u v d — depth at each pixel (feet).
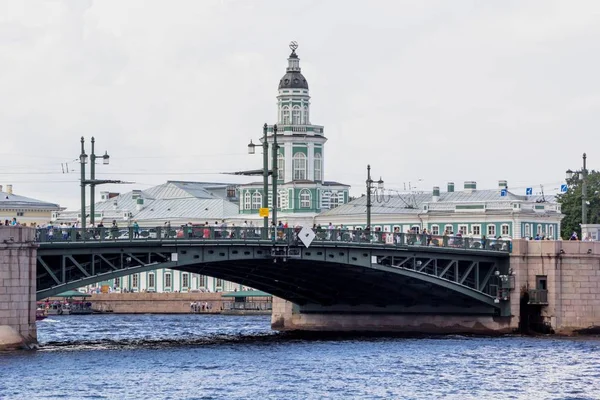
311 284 445.37
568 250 441.68
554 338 428.15
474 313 451.53
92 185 399.24
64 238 347.77
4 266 339.98
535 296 441.68
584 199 462.19
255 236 382.63
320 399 288.10
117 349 388.37
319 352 380.37
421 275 419.54
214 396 290.35
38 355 345.92
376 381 315.58
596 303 442.09
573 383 315.17
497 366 345.31
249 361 354.13
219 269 415.23
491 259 442.50
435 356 368.68
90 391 294.25
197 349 390.63
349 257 400.67
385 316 469.57
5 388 295.69
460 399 290.56
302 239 385.09
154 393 293.23
